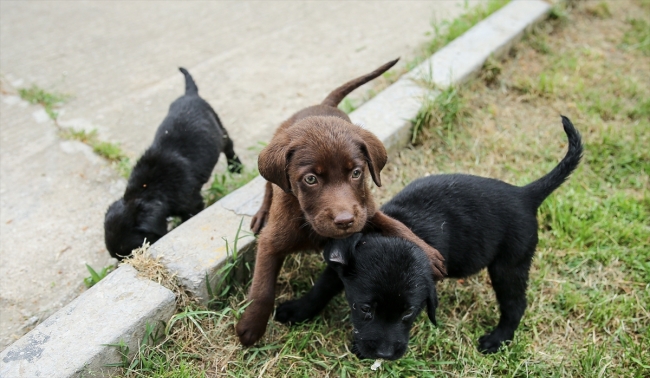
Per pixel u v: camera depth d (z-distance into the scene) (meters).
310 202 0.69
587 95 1.25
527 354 0.78
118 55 1.44
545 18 1.49
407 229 0.76
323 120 0.72
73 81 1.34
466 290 0.87
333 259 0.70
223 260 0.81
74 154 1.13
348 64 1.38
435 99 1.12
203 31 1.55
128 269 0.79
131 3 1.70
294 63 1.39
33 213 1.02
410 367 0.75
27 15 1.62
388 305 0.69
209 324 0.78
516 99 1.23
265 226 0.80
